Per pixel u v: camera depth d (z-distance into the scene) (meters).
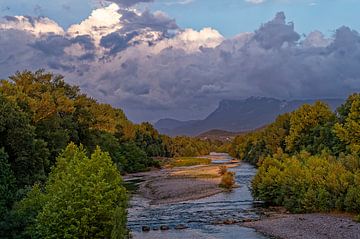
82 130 93.06
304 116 105.00
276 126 144.38
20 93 69.94
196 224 50.31
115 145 125.62
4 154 40.50
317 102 105.69
